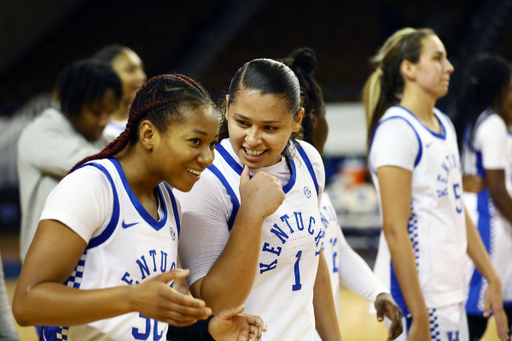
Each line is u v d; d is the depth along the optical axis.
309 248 4.23
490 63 8.02
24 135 6.97
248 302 4.10
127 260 3.42
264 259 4.04
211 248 3.88
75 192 3.24
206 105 3.42
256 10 39.88
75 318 3.00
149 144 3.43
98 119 7.20
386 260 6.23
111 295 2.95
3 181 26.38
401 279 5.66
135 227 3.46
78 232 3.19
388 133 5.88
